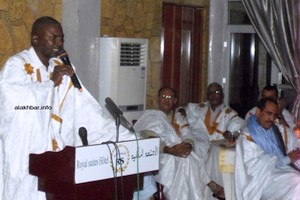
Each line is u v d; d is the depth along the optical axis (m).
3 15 5.66
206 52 8.41
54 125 3.93
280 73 8.23
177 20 7.98
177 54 8.03
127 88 6.57
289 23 7.66
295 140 6.10
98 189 3.63
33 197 3.79
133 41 6.59
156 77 7.62
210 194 6.21
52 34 3.92
